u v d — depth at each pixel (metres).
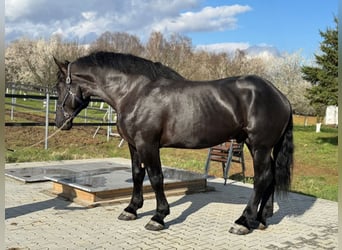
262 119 3.95
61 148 11.31
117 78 4.17
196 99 4.00
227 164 7.23
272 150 4.36
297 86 30.05
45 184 6.41
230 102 3.99
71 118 4.38
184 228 4.26
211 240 3.89
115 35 40.59
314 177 10.13
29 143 11.59
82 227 4.17
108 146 12.48
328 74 16.36
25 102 22.61
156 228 4.11
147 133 3.98
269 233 4.22
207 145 4.09
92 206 4.96
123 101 4.12
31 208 4.88
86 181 5.59
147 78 4.12
